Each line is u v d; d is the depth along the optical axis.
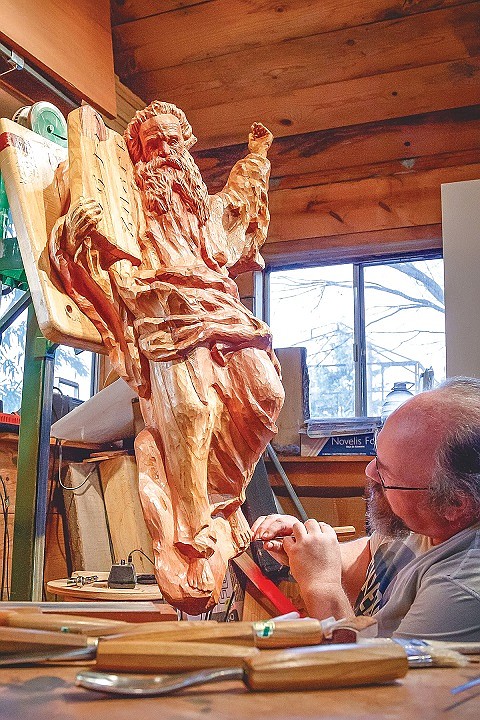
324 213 2.66
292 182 2.70
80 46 2.12
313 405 2.73
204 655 0.46
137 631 0.51
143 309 1.10
